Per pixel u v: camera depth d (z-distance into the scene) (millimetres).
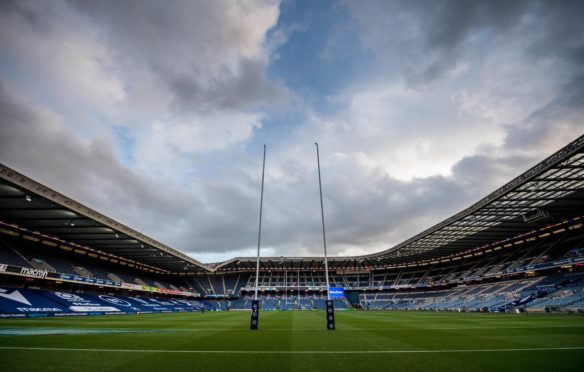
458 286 76688
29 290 42781
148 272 87375
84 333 17172
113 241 56812
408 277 95562
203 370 8109
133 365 8633
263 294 96438
